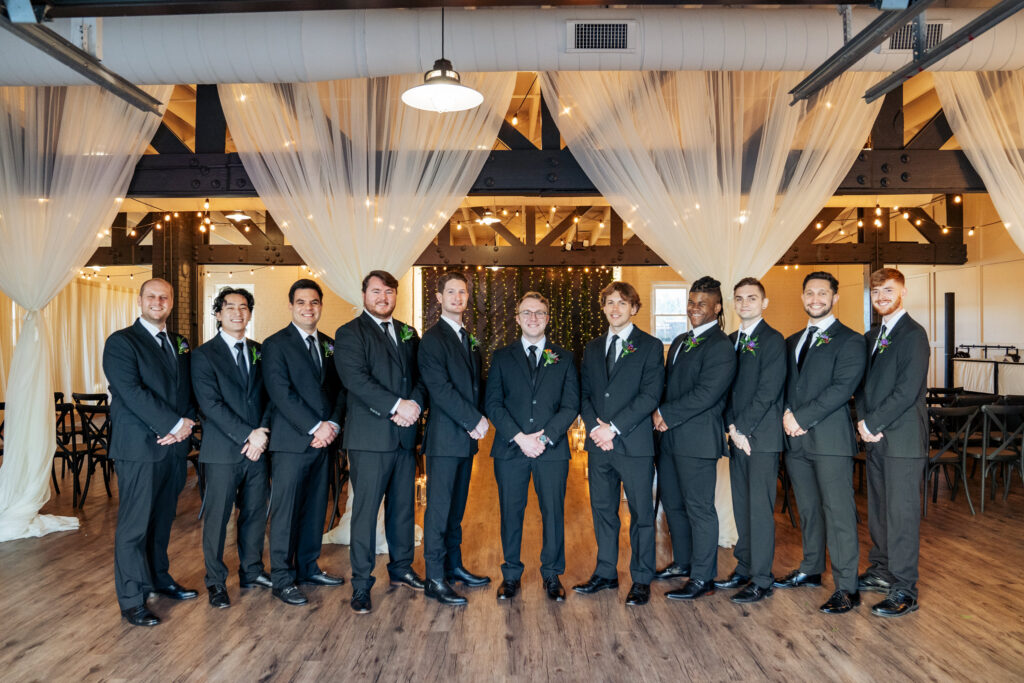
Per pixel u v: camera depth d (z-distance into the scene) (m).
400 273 4.47
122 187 4.70
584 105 4.47
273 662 2.63
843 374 3.14
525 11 3.54
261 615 3.10
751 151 4.57
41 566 3.83
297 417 3.23
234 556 4.04
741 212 4.52
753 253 4.45
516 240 9.41
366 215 4.47
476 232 12.55
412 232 4.46
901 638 2.84
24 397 4.57
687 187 4.47
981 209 9.84
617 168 4.45
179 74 3.57
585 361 3.49
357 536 3.19
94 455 5.39
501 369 3.36
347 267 4.46
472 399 3.33
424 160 4.49
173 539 4.37
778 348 3.29
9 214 4.61
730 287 4.42
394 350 3.35
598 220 11.24
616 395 3.29
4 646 2.78
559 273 12.45
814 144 4.53
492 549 4.15
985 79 4.57
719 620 3.03
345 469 5.79
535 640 2.83
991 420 6.05
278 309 12.69
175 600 3.30
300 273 12.66
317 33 3.44
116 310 13.21
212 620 3.05
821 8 3.57
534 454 3.21
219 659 2.66
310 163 4.48
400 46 3.47
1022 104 4.55
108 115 4.61
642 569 3.27
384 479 3.25
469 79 4.51
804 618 3.05
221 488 3.24
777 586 3.45
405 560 3.48
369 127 4.50
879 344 3.26
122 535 3.07
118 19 3.43
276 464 3.29
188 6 2.54
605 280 12.48
